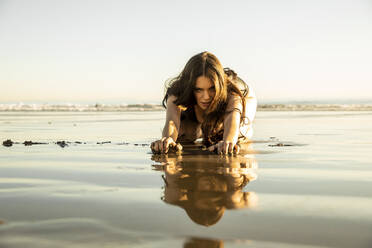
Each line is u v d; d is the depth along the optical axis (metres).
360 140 3.97
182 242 0.89
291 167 2.10
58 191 1.46
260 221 1.05
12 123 7.55
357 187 1.52
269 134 4.87
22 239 0.91
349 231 0.97
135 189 1.49
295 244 0.88
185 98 2.95
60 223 1.04
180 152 2.86
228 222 1.04
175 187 1.53
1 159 2.47
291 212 1.15
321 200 1.30
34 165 2.19
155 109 19.47
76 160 2.42
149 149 3.13
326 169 2.01
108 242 0.89
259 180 1.68
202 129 3.29
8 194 1.40
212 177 1.76
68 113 14.45
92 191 1.45
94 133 5.06
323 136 4.51
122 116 11.45
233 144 2.72
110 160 2.42
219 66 2.82
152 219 1.07
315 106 21.67
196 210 1.17
